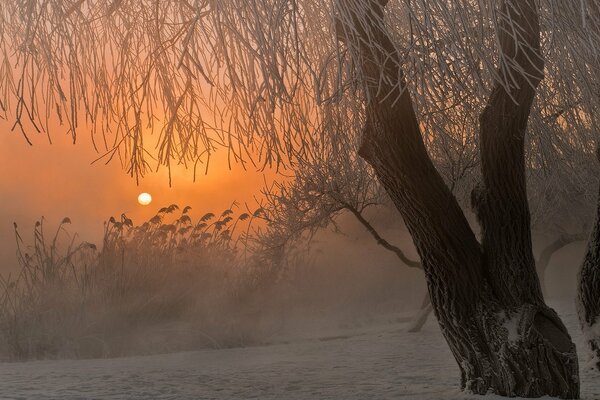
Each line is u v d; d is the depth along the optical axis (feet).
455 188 88.02
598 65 46.96
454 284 60.54
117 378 75.51
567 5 43.65
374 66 48.57
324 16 42.91
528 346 58.80
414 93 37.52
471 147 69.72
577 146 67.05
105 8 49.11
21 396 63.72
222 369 82.69
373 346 102.06
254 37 36.96
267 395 64.64
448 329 61.41
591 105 55.11
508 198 60.75
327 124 52.49
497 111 59.36
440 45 37.14
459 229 60.59
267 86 35.47
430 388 65.98
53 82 42.65
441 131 60.08
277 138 40.01
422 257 61.77
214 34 43.83
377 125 58.13
